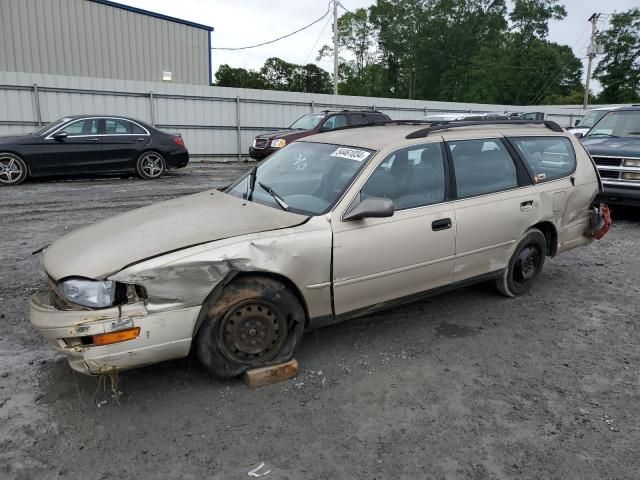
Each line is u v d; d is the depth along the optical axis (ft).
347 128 16.39
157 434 9.64
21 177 38.22
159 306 9.91
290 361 11.68
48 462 8.81
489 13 180.14
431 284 13.83
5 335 13.48
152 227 11.41
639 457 9.29
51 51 70.64
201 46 82.89
